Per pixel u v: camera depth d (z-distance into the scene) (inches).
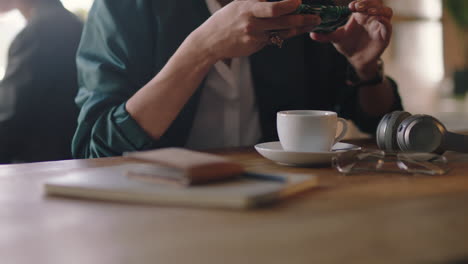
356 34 48.7
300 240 17.6
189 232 18.8
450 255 15.8
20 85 74.3
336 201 23.3
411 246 16.8
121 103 46.8
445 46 143.1
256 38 39.6
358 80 54.0
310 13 39.0
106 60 49.0
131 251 16.9
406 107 143.9
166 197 22.9
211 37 40.9
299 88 56.9
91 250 17.1
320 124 33.5
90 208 22.6
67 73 78.3
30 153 76.4
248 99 55.9
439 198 23.7
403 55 142.1
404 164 30.3
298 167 33.1
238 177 26.1
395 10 137.9
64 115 78.4
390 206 22.3
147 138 43.2
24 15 79.6
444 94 144.4
